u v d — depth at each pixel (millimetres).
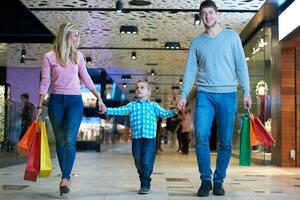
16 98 18500
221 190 4250
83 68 4363
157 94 29906
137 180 5703
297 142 8734
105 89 31094
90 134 17312
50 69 4254
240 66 4371
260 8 8758
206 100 4355
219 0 8383
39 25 12023
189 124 15094
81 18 10039
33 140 4070
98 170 7484
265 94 9750
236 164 9391
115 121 23516
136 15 9766
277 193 4449
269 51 9617
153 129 4406
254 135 4352
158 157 12539
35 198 3988
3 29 12023
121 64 16953
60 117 4219
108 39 12359
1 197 4047
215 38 4367
